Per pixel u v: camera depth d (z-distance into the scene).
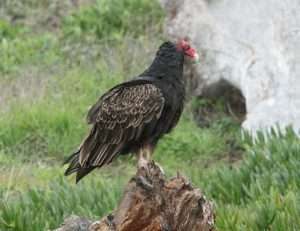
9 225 12.27
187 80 17.64
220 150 16.31
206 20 17.53
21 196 13.11
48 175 14.83
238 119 17.28
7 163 15.32
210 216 9.12
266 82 16.36
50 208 12.87
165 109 10.71
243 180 13.95
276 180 13.66
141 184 8.91
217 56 17.30
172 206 8.95
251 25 16.88
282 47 16.31
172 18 18.00
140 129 10.75
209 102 17.52
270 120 15.97
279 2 16.45
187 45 10.84
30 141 16.22
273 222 12.23
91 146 10.96
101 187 13.41
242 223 12.36
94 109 11.12
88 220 9.40
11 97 17.20
